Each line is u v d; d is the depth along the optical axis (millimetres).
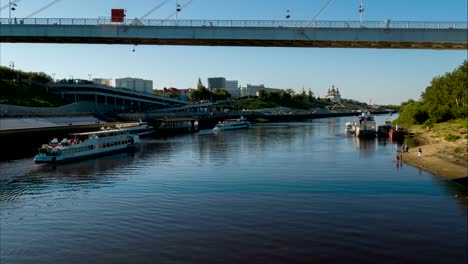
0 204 46719
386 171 65750
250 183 56594
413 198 47250
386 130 142750
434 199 46719
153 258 30781
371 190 51625
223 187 54125
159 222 39094
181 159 83500
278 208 43375
